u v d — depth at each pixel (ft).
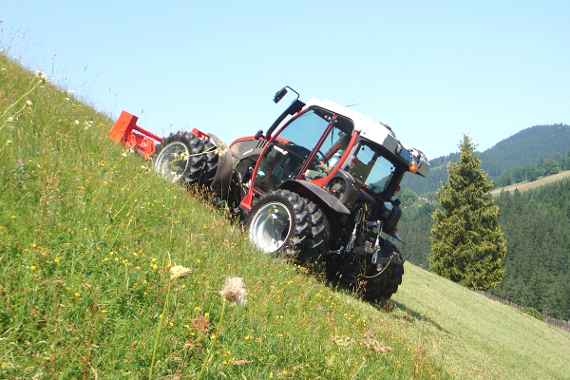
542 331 59.67
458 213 170.91
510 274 465.06
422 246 583.58
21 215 12.50
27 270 10.11
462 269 170.40
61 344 9.02
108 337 9.74
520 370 29.45
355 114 26.94
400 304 34.01
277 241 25.08
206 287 13.41
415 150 29.04
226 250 18.93
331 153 26.66
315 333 15.67
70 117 25.50
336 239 25.95
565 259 512.22
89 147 22.24
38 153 17.31
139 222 16.48
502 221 625.41
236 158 30.14
